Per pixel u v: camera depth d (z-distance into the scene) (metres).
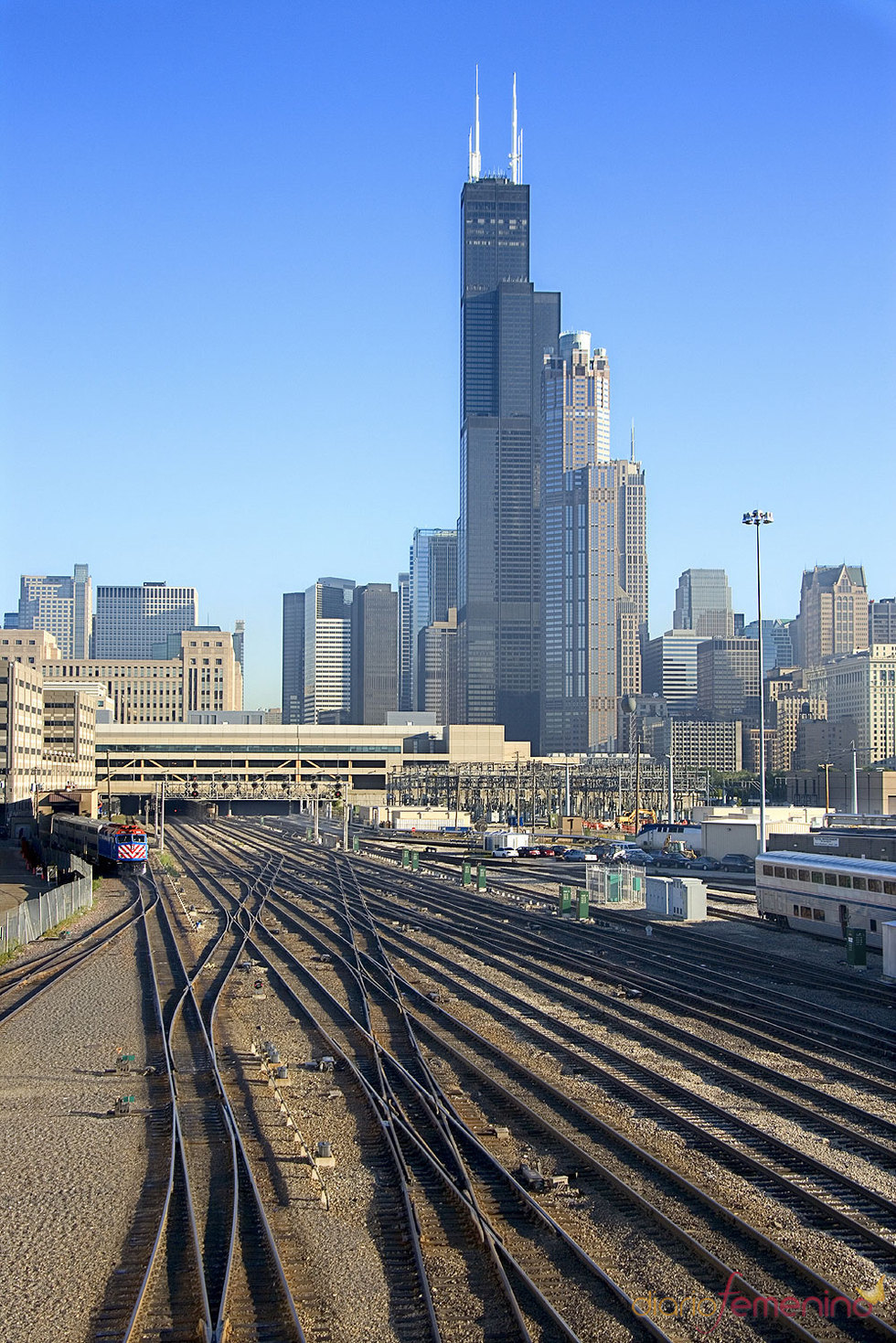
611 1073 30.78
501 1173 23.05
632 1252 19.39
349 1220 21.05
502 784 195.12
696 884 66.81
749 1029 36.38
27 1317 17.33
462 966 50.22
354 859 116.81
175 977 47.88
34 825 132.50
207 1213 21.27
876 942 52.31
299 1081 31.14
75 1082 31.09
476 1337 16.67
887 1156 24.36
